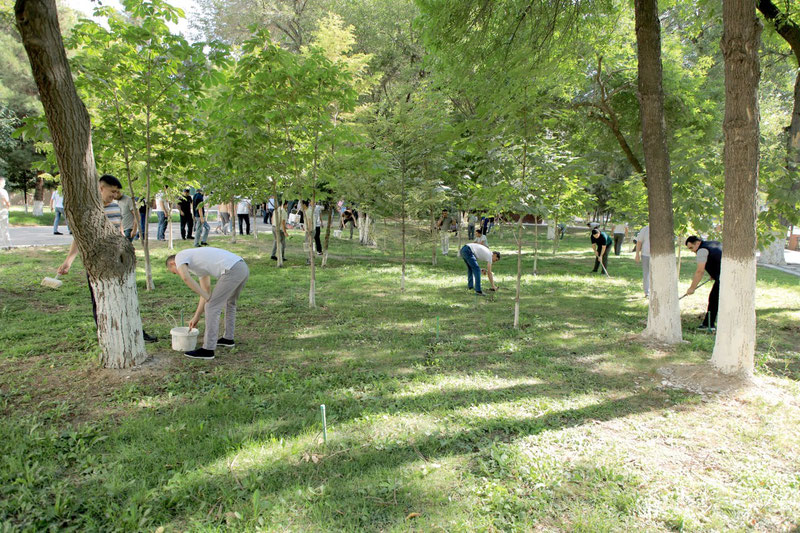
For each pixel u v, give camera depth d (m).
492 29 7.33
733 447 3.71
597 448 3.60
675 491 3.09
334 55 12.53
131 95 7.47
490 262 9.86
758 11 8.41
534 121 6.81
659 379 5.18
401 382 4.83
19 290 8.04
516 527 2.69
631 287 11.27
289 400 4.26
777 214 7.97
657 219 6.55
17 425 3.59
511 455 3.40
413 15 19.89
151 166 8.39
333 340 6.22
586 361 5.72
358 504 2.85
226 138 7.62
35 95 22.92
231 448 3.39
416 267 13.66
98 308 4.70
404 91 11.09
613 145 12.97
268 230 23.27
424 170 10.44
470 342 6.37
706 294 10.43
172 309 7.44
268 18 21.81
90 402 4.08
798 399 4.70
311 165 8.41
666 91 10.95
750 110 4.90
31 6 3.70
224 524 2.65
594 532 2.67
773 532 2.74
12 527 2.51
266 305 8.15
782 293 10.61
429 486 3.03
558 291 10.53
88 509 2.74
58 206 16.64
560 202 11.09
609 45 10.22
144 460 3.21
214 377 4.74
